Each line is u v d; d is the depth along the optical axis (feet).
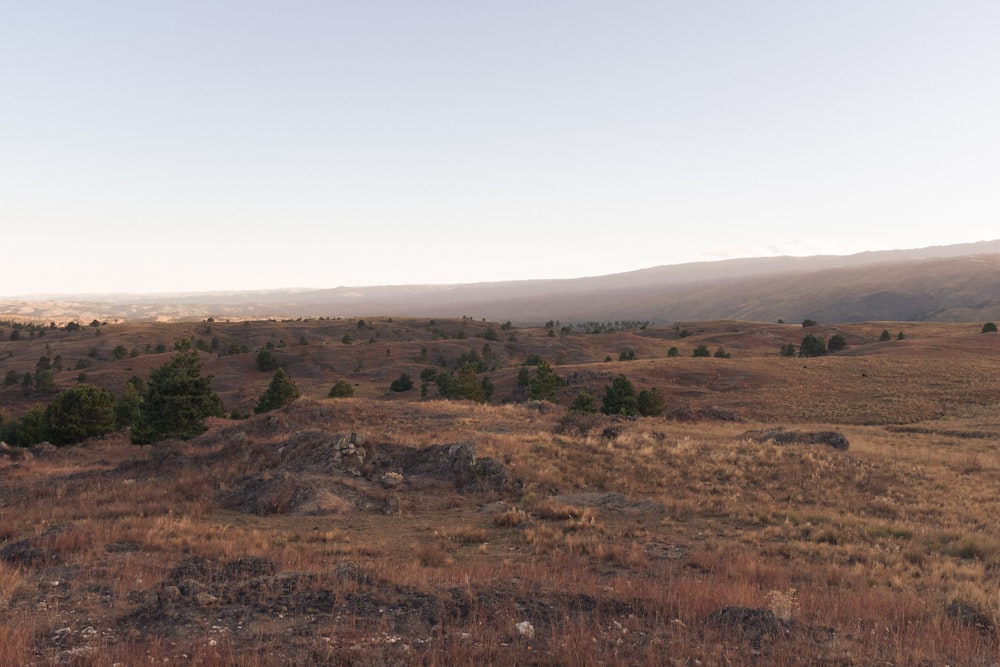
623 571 37.70
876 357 277.85
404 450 76.07
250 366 409.28
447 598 28.73
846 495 65.57
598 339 567.59
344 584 30.27
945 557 42.75
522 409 137.69
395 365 431.43
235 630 25.11
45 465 102.27
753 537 48.44
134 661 21.62
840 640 24.76
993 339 327.06
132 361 382.01
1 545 44.86
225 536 45.44
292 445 79.92
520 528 51.26
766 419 179.63
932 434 128.67
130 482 74.69
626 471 72.79
